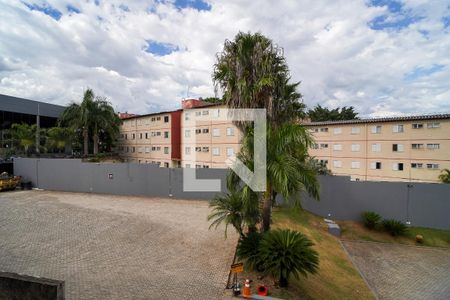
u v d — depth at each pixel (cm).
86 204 1602
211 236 1102
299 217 1595
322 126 3266
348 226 1716
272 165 806
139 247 977
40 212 1397
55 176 2014
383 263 1262
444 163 2533
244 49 933
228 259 891
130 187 1886
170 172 1838
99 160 3109
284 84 966
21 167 2094
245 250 801
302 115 1086
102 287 692
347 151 3102
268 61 906
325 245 1309
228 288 705
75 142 3278
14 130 2761
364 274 1136
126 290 681
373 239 1561
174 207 1575
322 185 1838
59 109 3697
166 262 859
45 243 985
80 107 2911
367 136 2970
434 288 1049
